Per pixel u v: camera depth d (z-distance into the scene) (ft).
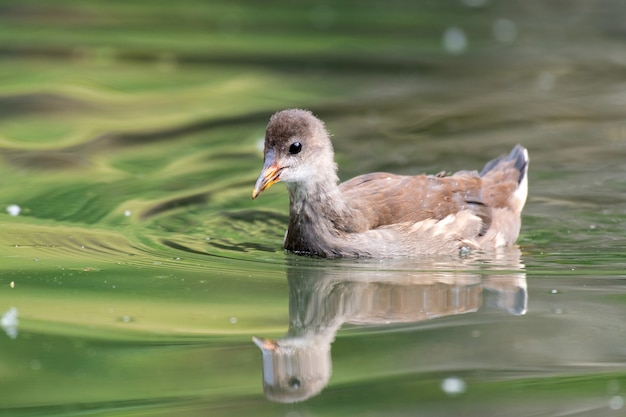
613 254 49.98
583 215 55.11
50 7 103.65
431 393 35.14
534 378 36.40
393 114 71.97
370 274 47.62
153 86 78.89
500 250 51.19
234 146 66.59
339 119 70.90
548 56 86.48
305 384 36.04
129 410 33.88
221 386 36.01
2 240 51.34
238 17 101.09
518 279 46.60
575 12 101.91
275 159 49.21
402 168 61.26
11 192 58.54
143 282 46.21
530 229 53.62
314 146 49.57
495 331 40.65
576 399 34.73
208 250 50.90
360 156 63.41
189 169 62.75
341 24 98.22
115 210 56.13
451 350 38.88
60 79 79.87
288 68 83.71
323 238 50.03
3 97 75.15
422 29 96.02
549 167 61.77
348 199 50.39
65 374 36.68
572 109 72.74
